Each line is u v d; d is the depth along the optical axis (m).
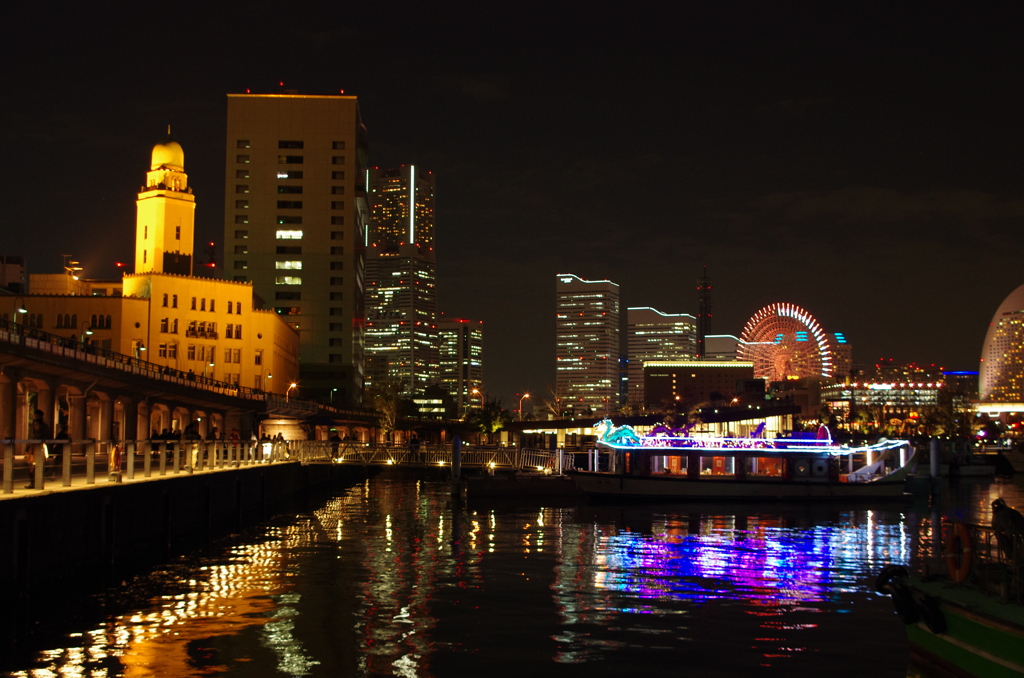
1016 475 130.38
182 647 23.56
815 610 28.94
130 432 79.12
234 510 55.72
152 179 129.75
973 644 19.27
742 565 38.66
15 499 26.23
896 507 71.62
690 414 181.00
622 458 73.38
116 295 119.81
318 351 182.12
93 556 32.59
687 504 71.06
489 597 30.70
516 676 21.42
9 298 112.94
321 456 94.38
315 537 48.16
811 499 72.94
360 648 23.69
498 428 184.12
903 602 21.53
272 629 25.62
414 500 76.56
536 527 53.97
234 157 184.25
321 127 185.25
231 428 107.50
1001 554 19.59
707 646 24.31
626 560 39.88
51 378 62.97
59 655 22.64
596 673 21.72
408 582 33.62
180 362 122.38
